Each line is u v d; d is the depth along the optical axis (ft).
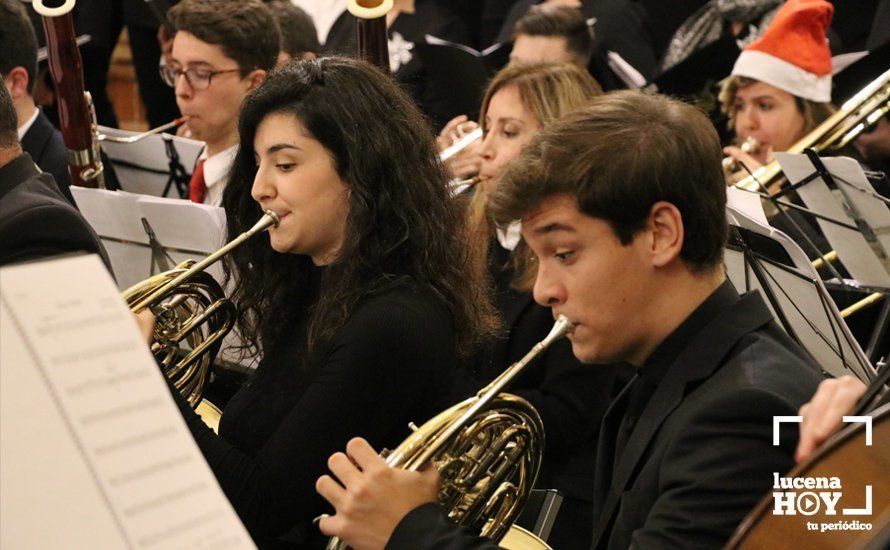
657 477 18.72
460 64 47.88
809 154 28.14
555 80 36.78
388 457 19.60
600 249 18.79
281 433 23.79
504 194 19.10
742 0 51.44
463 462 21.07
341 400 23.52
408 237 24.90
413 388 23.97
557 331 19.63
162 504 12.84
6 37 40.86
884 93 36.35
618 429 21.88
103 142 43.80
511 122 36.63
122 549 12.48
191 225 31.42
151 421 13.12
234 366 33.27
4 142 27.37
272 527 23.53
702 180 18.92
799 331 26.55
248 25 42.09
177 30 42.19
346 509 18.74
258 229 25.34
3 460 12.37
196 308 28.40
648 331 19.39
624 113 18.99
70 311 13.08
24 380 12.64
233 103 42.37
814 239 35.73
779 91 42.04
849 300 35.83
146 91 64.23
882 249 28.40
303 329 26.63
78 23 61.46
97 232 33.65
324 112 24.57
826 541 13.46
